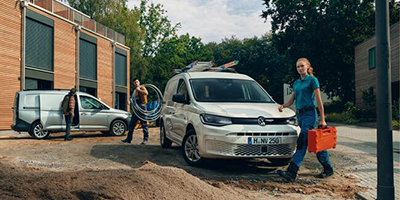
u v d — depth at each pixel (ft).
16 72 57.36
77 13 77.92
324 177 17.93
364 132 47.01
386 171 11.94
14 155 23.31
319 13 103.30
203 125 18.71
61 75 69.97
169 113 25.25
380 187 12.05
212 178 17.10
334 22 96.07
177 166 20.02
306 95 17.43
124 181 11.06
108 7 124.36
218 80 23.38
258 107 20.18
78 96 38.65
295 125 19.40
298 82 18.03
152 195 10.67
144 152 24.82
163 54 167.43
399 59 65.72
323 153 18.03
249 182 16.43
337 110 105.29
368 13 100.37
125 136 39.27
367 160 23.18
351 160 23.15
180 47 174.81
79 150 25.53
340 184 16.52
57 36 68.80
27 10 59.98
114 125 40.04
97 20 121.19
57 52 68.74
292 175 16.97
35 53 62.75
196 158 19.98
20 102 36.22
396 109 60.49
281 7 108.88
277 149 18.57
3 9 54.54
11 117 56.18
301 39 106.63
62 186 10.33
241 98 21.98
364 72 84.94
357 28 105.60
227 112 18.79
